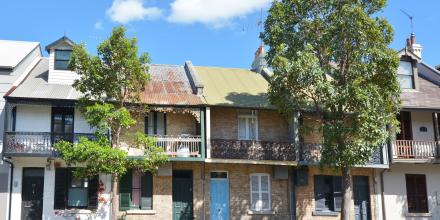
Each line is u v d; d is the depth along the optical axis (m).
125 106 24.50
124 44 22.19
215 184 26.91
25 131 25.25
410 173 29.42
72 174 25.31
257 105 26.98
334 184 28.27
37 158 25.05
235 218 26.66
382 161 28.25
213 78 30.48
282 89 22.81
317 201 27.91
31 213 24.83
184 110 26.00
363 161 22.52
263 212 26.94
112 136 23.38
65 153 21.20
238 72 32.25
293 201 27.30
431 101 29.72
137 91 23.69
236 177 27.11
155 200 25.78
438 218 29.20
